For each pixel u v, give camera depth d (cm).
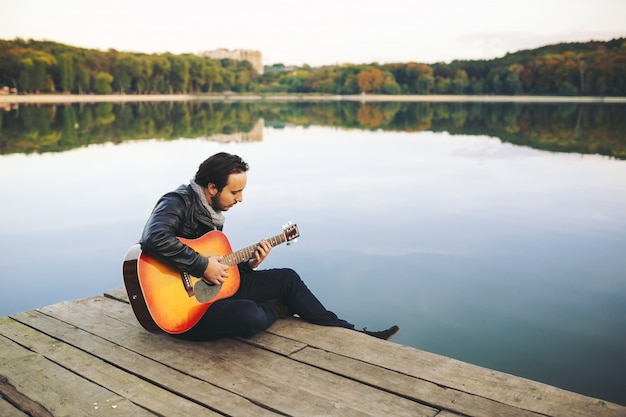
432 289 538
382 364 285
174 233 296
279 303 343
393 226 773
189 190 308
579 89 8681
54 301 521
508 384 264
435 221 804
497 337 437
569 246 677
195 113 4578
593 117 3844
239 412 243
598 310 490
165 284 294
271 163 1442
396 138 2219
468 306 498
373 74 10875
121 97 9112
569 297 518
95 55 8738
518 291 533
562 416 238
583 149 1812
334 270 594
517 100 9069
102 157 1571
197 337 311
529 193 1024
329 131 2592
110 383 268
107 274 597
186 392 258
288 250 662
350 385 265
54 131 2520
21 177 1221
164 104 6988
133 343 310
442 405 247
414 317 475
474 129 2767
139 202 951
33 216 846
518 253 650
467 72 10138
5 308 501
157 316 290
